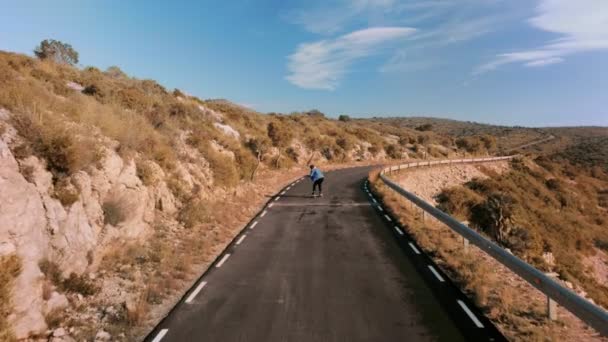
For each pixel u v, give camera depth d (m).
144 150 11.79
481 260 8.78
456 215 21.33
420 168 41.62
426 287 7.07
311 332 5.29
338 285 7.18
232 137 25.58
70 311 5.85
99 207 8.04
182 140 16.36
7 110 7.55
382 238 11.02
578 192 56.84
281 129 33.41
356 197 19.34
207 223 12.05
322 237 11.12
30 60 17.05
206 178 15.02
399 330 5.36
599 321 4.19
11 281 4.80
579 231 30.61
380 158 54.94
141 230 9.39
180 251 9.15
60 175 7.24
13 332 4.60
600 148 117.62
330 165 41.28
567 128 182.75
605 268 26.98
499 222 20.89
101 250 7.72
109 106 13.62
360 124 102.12
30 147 6.89
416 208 16.25
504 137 154.12
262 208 15.99
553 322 5.62
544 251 21.56
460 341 5.05
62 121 8.46
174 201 11.86
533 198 39.94
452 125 187.50
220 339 5.11
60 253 6.44
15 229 5.45
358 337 5.14
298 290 6.93
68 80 17.95
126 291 6.82
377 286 7.12
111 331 5.34
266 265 8.45
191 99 31.98
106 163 8.78
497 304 6.23
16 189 5.77
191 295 6.71
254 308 6.14
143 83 28.12
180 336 5.21
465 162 53.09
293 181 26.83
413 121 190.88
